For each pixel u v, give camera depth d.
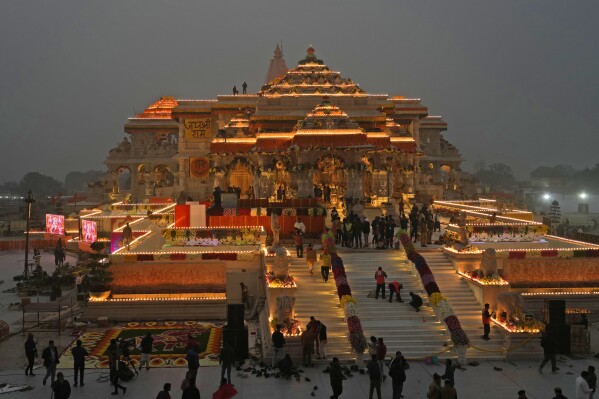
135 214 57.31
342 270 28.73
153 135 79.06
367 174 50.88
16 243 60.94
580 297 31.48
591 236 48.03
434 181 80.06
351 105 55.06
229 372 21.50
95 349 25.67
